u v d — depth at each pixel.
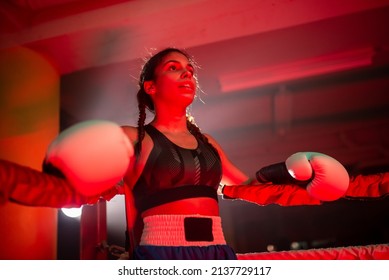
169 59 1.64
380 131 7.73
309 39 5.08
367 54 5.47
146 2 3.75
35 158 3.79
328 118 7.74
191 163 1.43
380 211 9.80
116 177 1.14
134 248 1.40
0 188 1.03
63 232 4.54
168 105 1.58
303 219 10.32
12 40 3.73
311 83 6.53
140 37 3.95
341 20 4.73
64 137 1.14
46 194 1.11
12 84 3.64
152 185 1.40
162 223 1.35
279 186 1.76
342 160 8.29
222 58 5.33
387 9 4.53
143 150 1.44
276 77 5.82
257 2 3.63
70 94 5.74
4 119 3.49
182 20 3.77
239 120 7.48
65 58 4.11
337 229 10.05
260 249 10.25
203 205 1.41
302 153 1.64
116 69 5.08
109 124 1.21
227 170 1.79
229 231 10.30
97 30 3.81
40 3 3.84
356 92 6.77
